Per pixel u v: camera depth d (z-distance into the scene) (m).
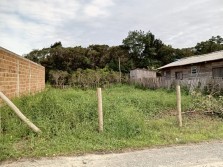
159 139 7.66
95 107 9.88
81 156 6.09
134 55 66.88
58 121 8.63
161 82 26.41
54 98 10.66
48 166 5.45
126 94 16.58
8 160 5.79
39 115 8.87
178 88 9.49
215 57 24.03
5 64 10.07
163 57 65.25
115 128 8.20
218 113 11.77
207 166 5.29
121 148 6.79
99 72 43.03
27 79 14.36
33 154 6.09
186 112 12.05
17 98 10.84
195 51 65.81
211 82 19.12
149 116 11.36
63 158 5.94
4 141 6.85
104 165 5.47
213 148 6.71
